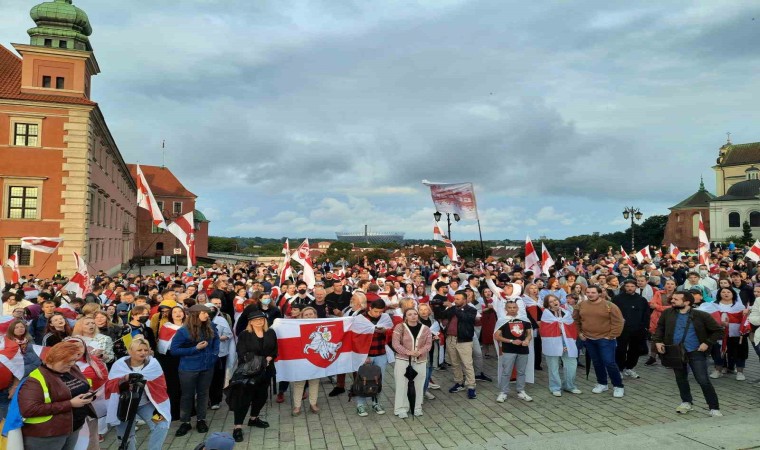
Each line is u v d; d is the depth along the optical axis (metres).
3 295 11.20
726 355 11.45
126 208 65.44
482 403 9.48
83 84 35.12
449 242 21.17
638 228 104.31
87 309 8.71
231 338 9.66
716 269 18.70
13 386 6.20
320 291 11.13
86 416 5.43
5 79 34.56
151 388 6.55
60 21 37.44
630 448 6.72
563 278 15.38
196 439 7.77
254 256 89.50
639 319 11.16
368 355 9.66
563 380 11.23
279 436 7.81
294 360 8.91
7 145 32.44
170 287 13.23
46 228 32.88
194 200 91.56
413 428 8.12
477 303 12.27
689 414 8.50
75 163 33.66
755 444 6.71
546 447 6.88
